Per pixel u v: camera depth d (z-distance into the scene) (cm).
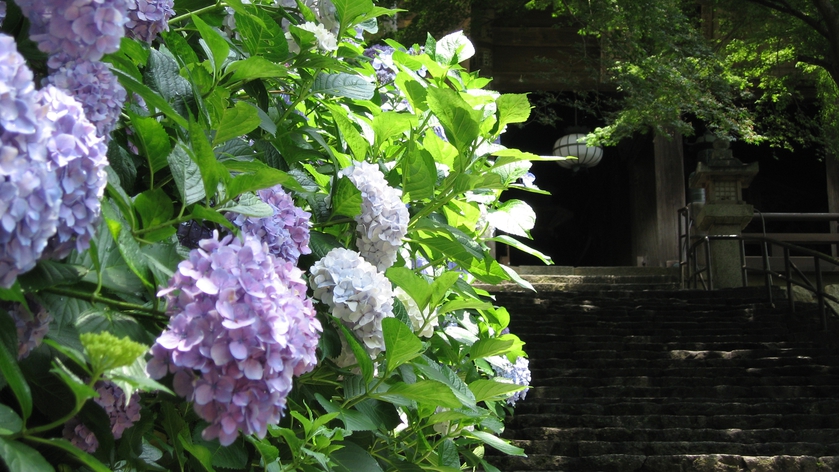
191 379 94
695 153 1845
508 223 214
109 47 95
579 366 788
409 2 1259
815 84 1502
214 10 175
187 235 140
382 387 164
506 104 184
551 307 1010
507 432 618
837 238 1531
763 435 605
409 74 192
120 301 107
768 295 981
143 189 142
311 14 194
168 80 145
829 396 690
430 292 163
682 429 612
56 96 86
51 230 80
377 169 171
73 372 107
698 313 968
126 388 89
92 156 86
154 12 131
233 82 156
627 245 1998
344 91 181
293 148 179
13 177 75
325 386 165
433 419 183
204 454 118
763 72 1321
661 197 1653
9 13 110
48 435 110
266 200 141
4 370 85
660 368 780
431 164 179
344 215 171
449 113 173
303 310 105
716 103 1144
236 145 155
